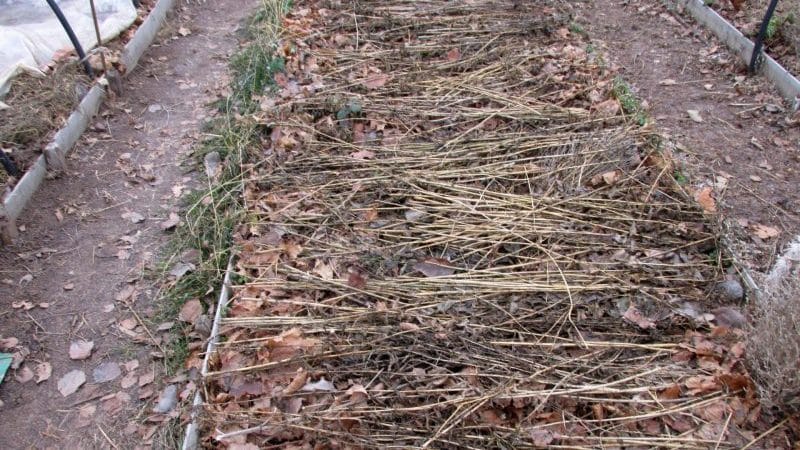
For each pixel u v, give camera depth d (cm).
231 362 317
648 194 408
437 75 546
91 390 321
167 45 613
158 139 495
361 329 326
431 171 434
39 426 305
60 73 507
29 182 425
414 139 471
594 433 286
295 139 472
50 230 409
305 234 391
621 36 630
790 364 275
